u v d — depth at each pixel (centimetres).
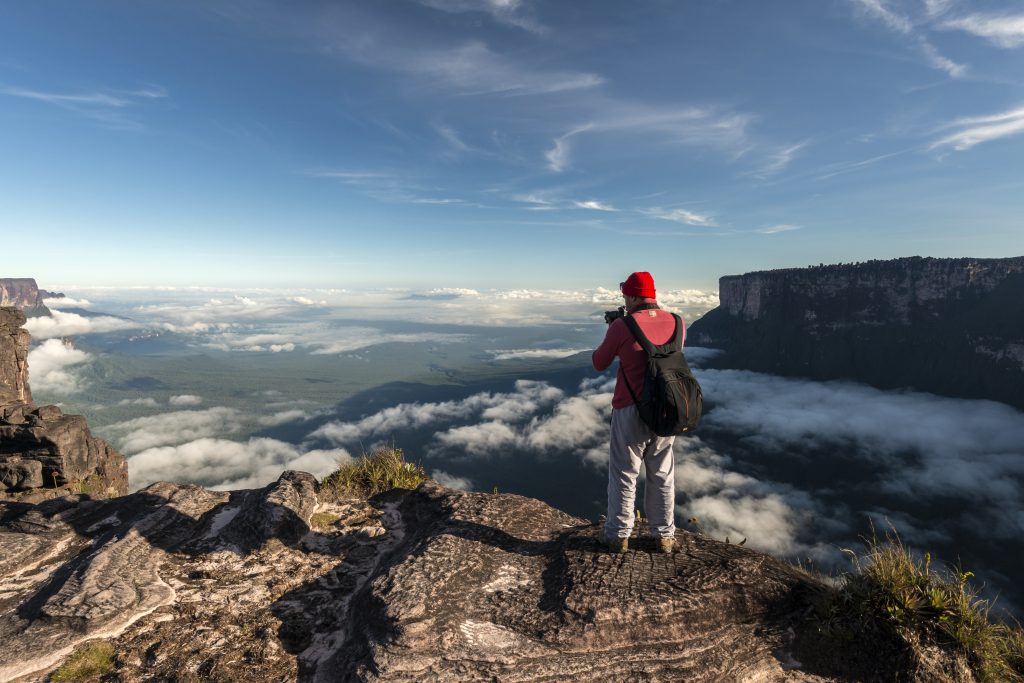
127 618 346
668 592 340
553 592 354
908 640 293
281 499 501
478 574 375
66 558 435
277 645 336
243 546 445
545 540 430
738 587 348
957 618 301
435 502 508
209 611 367
